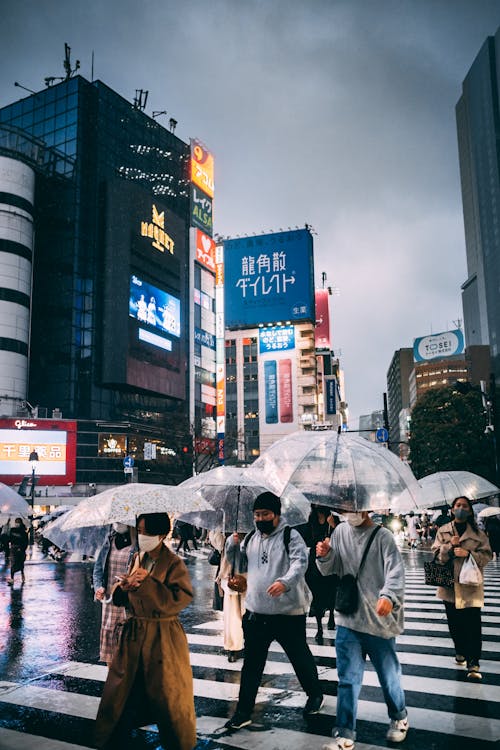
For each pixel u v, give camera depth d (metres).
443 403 42.09
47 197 61.75
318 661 6.45
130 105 69.12
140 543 3.80
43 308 59.72
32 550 26.92
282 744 4.17
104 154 64.38
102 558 5.17
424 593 12.16
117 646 3.68
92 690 5.54
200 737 4.32
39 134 64.50
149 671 3.55
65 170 61.75
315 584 7.00
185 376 70.44
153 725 4.69
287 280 87.94
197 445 59.91
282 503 5.34
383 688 4.16
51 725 4.61
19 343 55.47
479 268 127.38
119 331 60.06
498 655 6.75
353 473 4.24
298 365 86.31
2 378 53.94
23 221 57.34
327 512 7.05
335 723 4.26
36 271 60.81
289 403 85.50
